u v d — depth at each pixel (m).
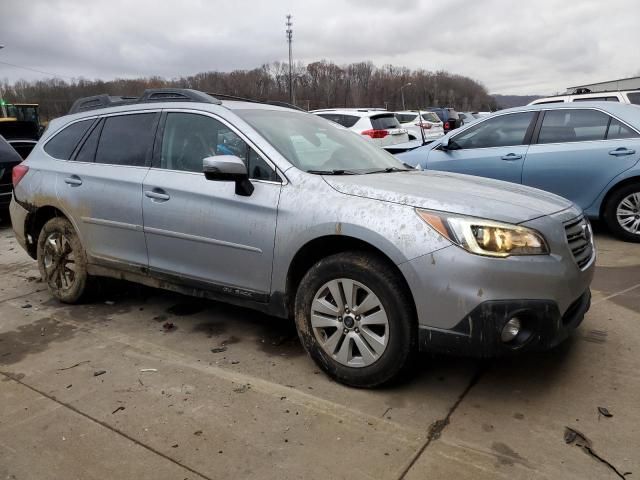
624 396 2.97
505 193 3.24
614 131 6.32
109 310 4.55
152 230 3.88
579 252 3.10
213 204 3.54
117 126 4.34
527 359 3.43
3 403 3.04
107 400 3.05
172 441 2.66
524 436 2.64
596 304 4.34
